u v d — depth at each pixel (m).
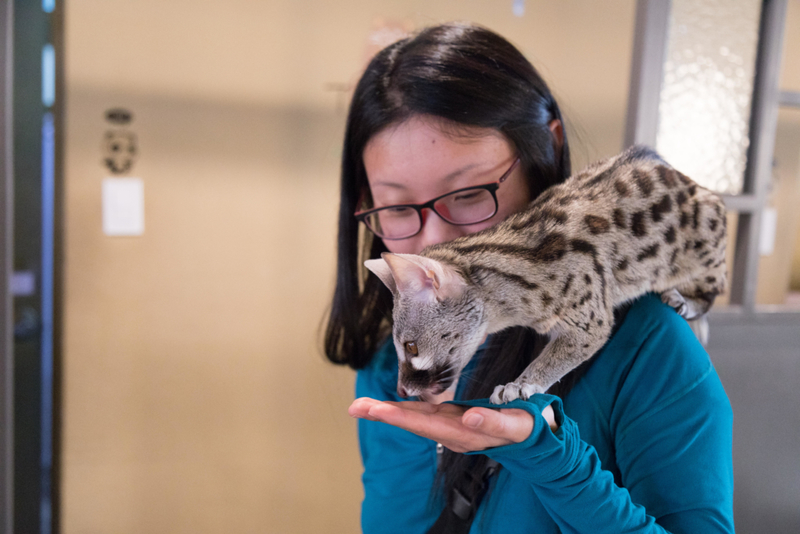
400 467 1.50
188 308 4.02
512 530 1.20
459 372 1.28
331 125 4.07
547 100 1.31
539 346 1.30
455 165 1.19
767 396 2.95
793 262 4.34
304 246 4.16
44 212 3.71
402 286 1.28
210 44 3.80
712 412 1.08
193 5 3.73
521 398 1.06
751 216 2.86
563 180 1.37
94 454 3.96
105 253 3.83
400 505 1.47
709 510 1.03
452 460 1.30
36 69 3.54
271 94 3.95
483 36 1.27
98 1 3.57
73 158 3.68
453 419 0.89
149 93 3.75
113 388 3.95
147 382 4.01
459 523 1.28
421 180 1.23
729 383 2.87
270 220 4.08
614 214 1.20
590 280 1.13
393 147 1.22
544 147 1.26
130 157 3.78
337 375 4.32
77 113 3.65
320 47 3.95
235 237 4.04
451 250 1.25
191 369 4.08
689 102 2.84
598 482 0.96
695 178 2.89
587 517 0.96
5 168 2.29
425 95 1.15
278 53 3.90
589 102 4.20
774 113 2.83
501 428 0.84
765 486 3.02
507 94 1.19
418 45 1.25
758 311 2.89
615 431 1.16
